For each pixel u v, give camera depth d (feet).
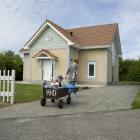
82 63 80.64
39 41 79.25
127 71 126.72
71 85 33.09
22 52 86.94
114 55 96.63
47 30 77.56
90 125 20.88
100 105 31.86
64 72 73.41
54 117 24.26
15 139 16.80
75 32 91.20
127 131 18.95
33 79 79.41
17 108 29.25
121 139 16.94
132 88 59.52
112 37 79.97
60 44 74.74
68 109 28.84
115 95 42.93
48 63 76.79
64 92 31.45
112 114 25.85
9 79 33.53
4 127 20.04
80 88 55.98
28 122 21.91
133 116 24.68
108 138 17.16
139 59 122.21
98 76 77.77
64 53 73.87
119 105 31.83
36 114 25.70
